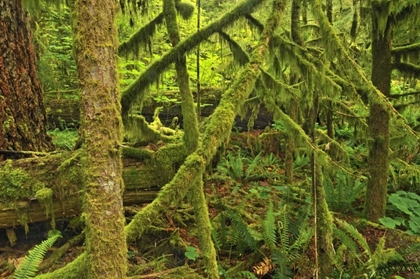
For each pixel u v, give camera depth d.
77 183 3.14
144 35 3.29
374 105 4.02
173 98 7.11
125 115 3.26
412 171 4.32
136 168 3.38
